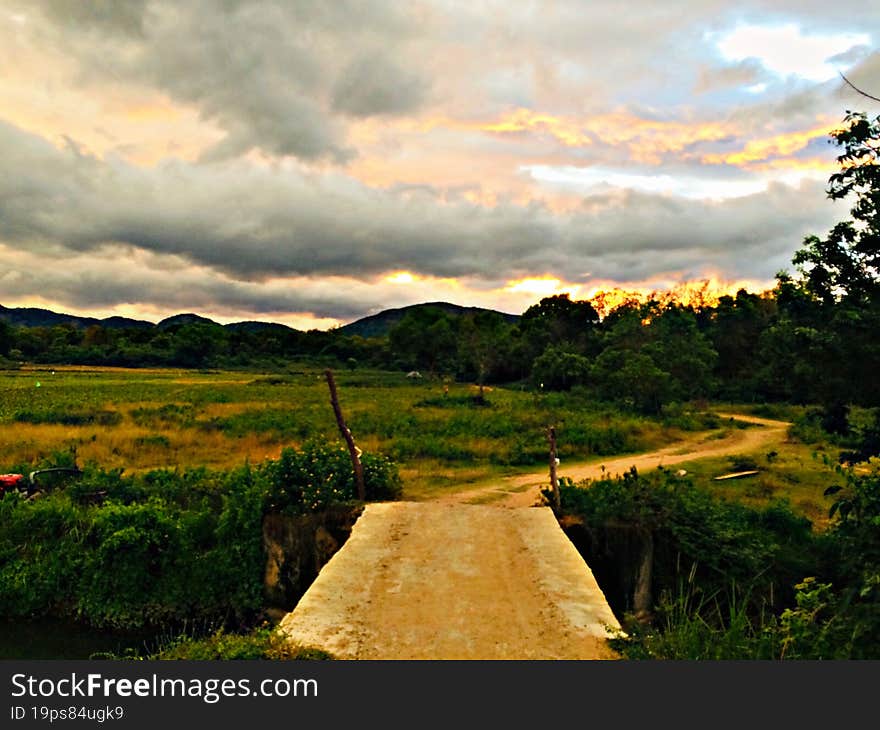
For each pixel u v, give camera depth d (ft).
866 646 20.35
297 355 447.83
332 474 42.50
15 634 39.50
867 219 40.47
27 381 231.09
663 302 268.62
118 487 51.62
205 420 103.45
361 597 24.68
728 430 113.70
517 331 313.12
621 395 139.44
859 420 49.62
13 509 45.93
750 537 40.50
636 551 38.37
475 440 83.10
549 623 22.35
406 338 303.89
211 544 42.78
